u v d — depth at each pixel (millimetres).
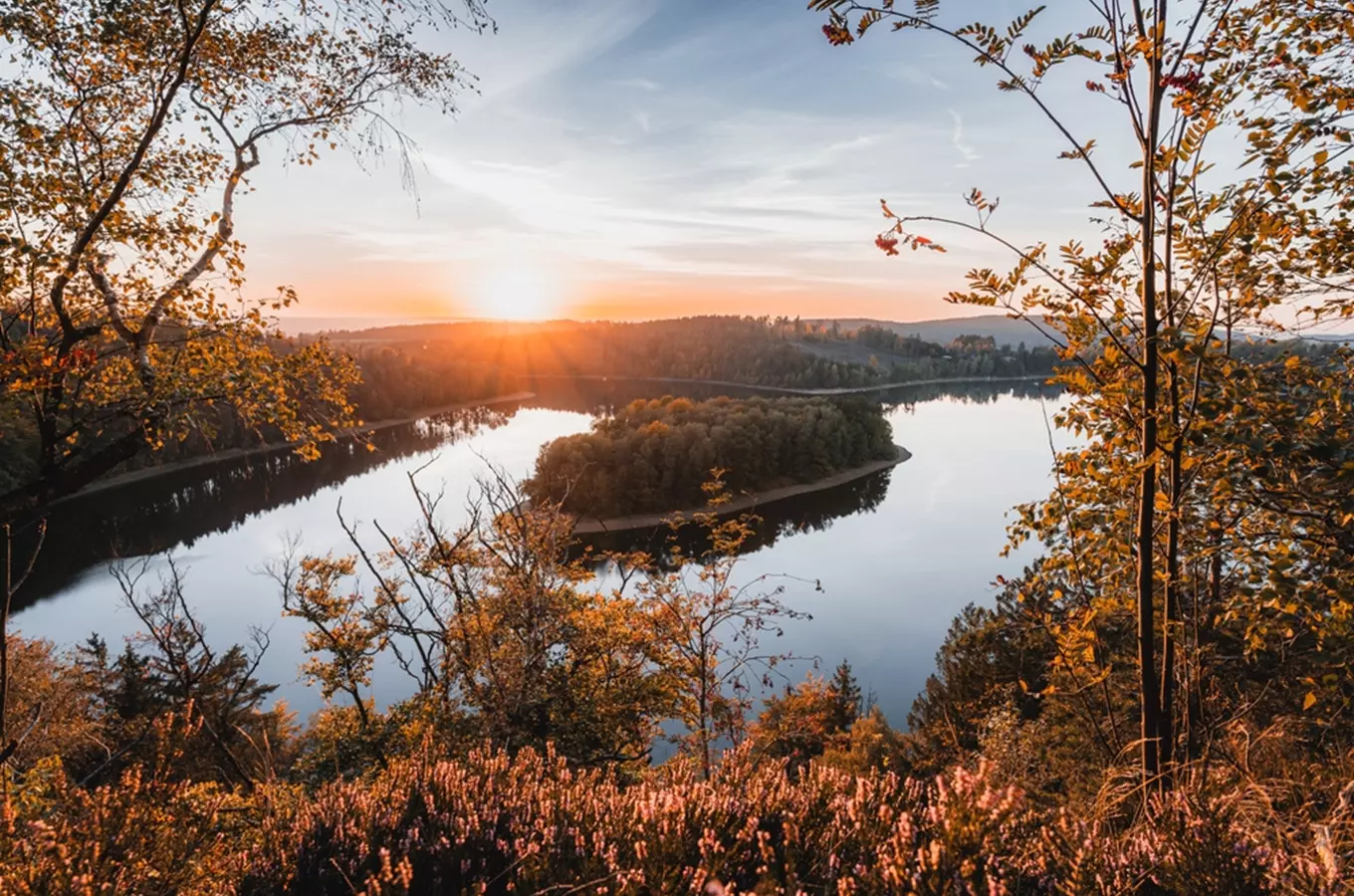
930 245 3598
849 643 46844
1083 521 4145
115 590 50531
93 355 5785
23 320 5828
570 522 10773
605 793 3119
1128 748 3650
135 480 84312
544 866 2576
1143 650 3689
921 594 56625
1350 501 2836
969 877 2033
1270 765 3586
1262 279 3525
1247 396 3199
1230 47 3295
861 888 2264
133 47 6109
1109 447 3938
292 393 7035
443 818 2994
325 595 14703
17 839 2836
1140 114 3457
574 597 12352
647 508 74750
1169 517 3441
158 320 6484
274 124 7039
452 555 11039
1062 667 4262
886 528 77188
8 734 12219
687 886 2377
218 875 3027
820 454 96125
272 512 77000
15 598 48844
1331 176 3080
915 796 2668
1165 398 3666
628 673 12094
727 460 82875
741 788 3000
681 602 9461
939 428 155250
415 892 2666
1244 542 3375
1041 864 2314
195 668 13820
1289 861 2348
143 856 2969
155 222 6480
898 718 37344
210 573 57062
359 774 10602
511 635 9719
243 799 4824
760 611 9273
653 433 78875
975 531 76125
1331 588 2885
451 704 9656
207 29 6461
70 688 19422
